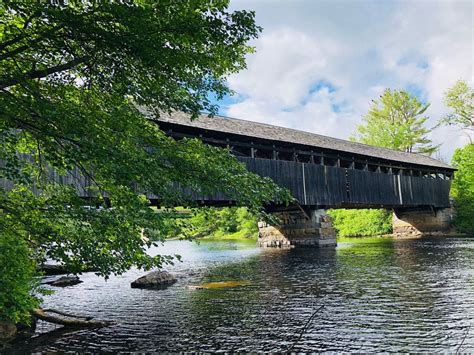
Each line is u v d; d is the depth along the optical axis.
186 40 3.55
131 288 9.62
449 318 5.64
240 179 4.09
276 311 6.52
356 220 33.69
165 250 24.22
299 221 20.25
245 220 41.19
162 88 3.92
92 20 3.28
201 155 4.20
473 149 31.36
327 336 5.05
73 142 3.49
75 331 5.68
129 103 4.18
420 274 9.67
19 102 3.58
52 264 13.04
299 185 17.95
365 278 9.48
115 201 3.99
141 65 3.62
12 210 4.26
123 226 3.84
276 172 17.02
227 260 15.94
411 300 6.85
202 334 5.37
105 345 5.03
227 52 4.04
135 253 3.92
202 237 45.84
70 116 3.45
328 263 12.95
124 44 3.34
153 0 3.52
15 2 3.11
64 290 9.48
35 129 3.78
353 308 6.47
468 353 4.24
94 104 4.11
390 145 39.94
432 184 26.30
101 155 3.32
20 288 5.10
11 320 5.53
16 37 3.63
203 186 4.01
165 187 3.88
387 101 43.16
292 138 18.64
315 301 7.16
